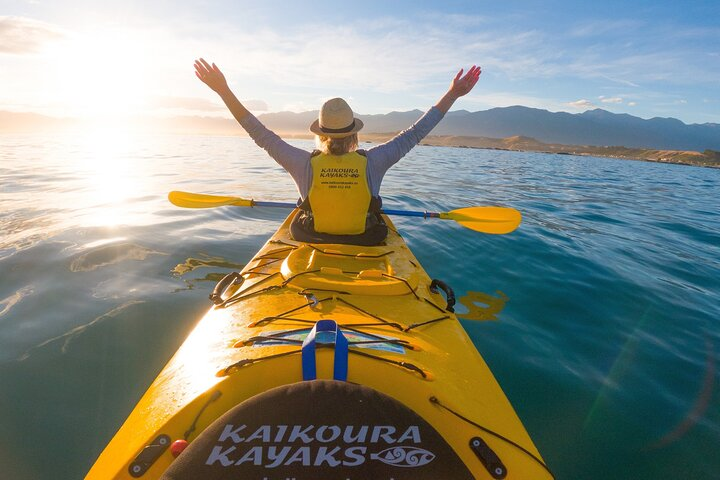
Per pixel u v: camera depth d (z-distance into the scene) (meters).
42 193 8.72
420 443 1.19
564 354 3.15
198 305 3.61
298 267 2.60
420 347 1.91
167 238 5.48
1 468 1.94
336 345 1.60
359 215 2.94
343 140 2.79
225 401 1.53
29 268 4.27
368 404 1.24
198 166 16.64
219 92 2.87
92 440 2.12
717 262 5.85
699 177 27.22
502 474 1.38
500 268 4.94
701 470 2.12
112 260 4.59
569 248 5.92
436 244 5.74
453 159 29.38
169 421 1.45
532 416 2.46
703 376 2.95
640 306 4.08
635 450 2.23
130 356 2.85
